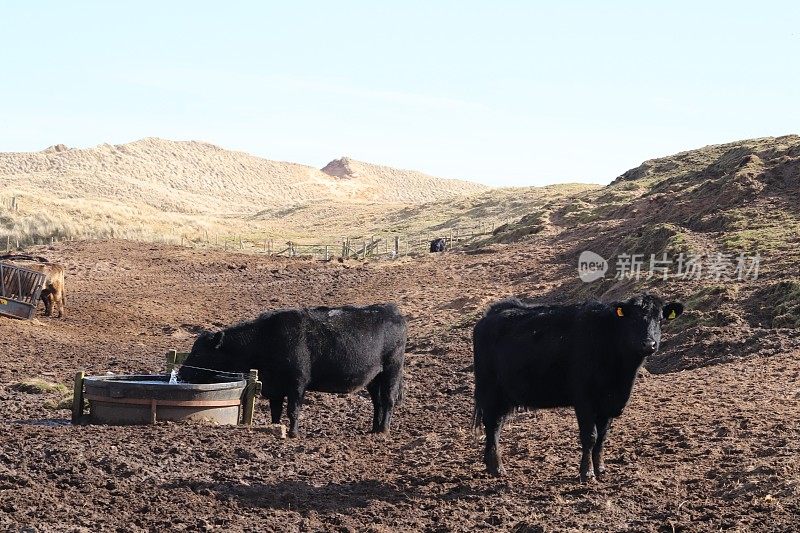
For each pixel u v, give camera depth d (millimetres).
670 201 44688
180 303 40250
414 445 15453
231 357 16328
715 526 9742
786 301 24594
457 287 41625
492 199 113250
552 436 15242
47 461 12930
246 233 98438
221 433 15094
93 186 157625
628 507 10742
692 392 18078
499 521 10664
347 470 13547
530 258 45531
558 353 12203
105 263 50406
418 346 28797
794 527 9359
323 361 16438
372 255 63094
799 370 19016
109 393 15625
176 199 165375
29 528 10078
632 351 11617
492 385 13109
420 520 10891
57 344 28812
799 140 53844
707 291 27656
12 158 180375
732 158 53844
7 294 31531
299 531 10469
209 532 10320
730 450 12734
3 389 20609
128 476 12508
